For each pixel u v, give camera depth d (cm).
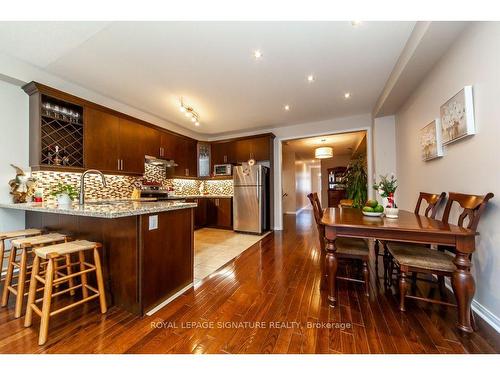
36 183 263
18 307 157
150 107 375
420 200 240
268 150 483
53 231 225
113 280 173
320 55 226
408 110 297
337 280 220
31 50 221
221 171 529
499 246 140
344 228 171
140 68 252
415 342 129
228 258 292
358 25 183
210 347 126
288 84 291
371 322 149
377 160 374
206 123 469
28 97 261
